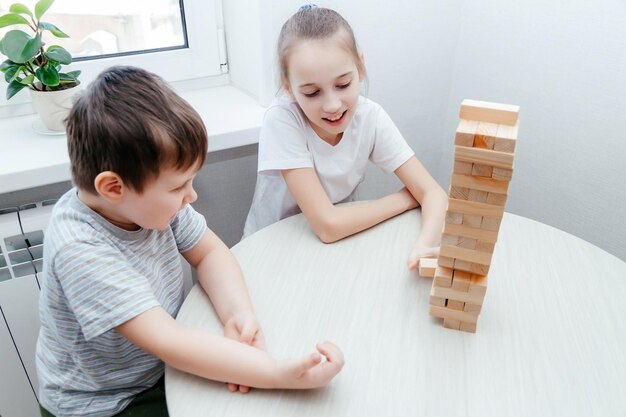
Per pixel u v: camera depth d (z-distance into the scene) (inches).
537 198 52.7
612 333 27.8
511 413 23.4
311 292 30.7
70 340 29.7
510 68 52.0
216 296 30.3
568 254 34.0
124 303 25.9
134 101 25.3
